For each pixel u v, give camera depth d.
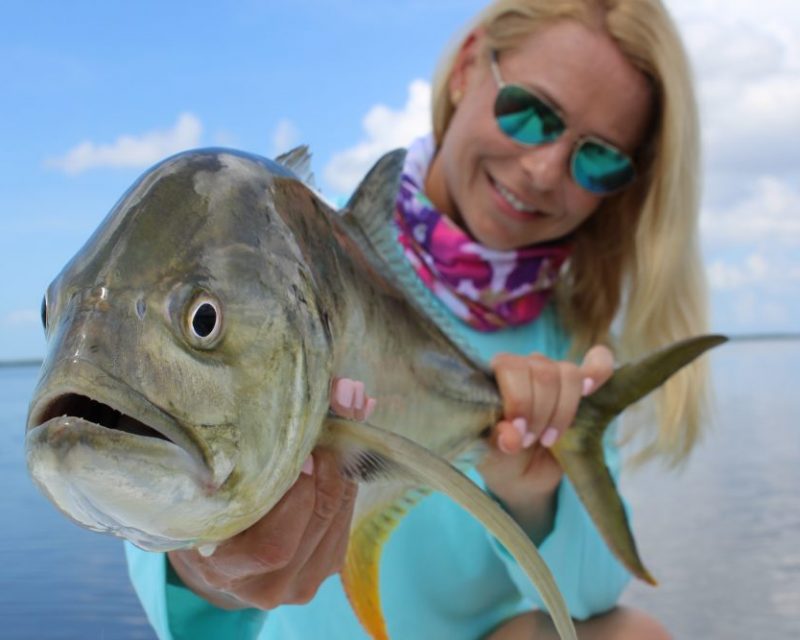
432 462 0.34
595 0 0.66
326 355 0.34
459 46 0.74
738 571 0.97
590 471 0.54
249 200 0.33
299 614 0.63
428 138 0.77
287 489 0.33
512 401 0.50
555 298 0.78
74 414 0.27
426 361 0.45
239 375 0.30
